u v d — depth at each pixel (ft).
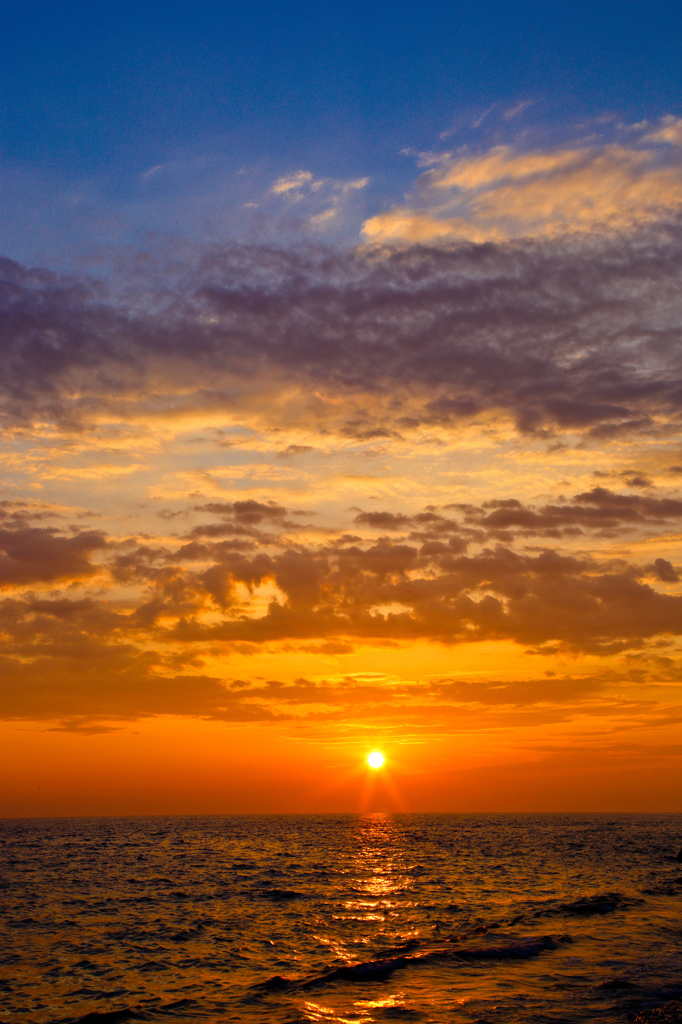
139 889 164.25
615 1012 61.36
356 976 77.25
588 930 99.81
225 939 102.68
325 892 154.92
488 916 117.80
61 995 74.84
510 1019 60.34
